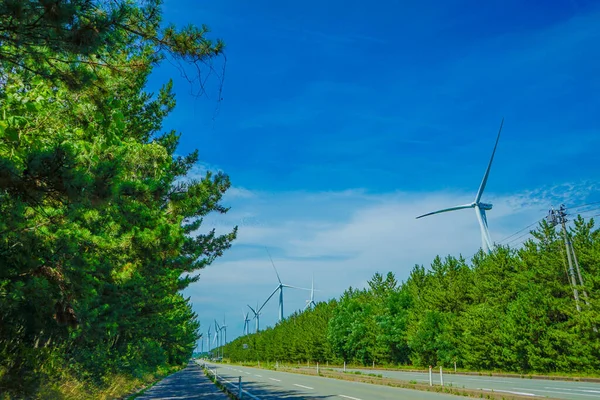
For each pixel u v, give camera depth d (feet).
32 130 20.59
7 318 29.81
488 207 182.80
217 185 52.60
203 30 17.94
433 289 190.49
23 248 21.63
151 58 18.56
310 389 80.84
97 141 21.40
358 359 225.56
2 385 29.09
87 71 17.85
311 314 324.60
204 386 96.48
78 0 14.94
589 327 97.25
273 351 373.81
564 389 66.23
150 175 32.45
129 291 44.62
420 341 165.68
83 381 48.26
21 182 15.48
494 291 147.54
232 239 63.05
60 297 26.20
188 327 210.38
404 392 67.82
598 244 116.37
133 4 16.47
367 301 260.21
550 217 114.01
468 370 136.67
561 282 128.36
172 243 34.88
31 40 15.43
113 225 28.81
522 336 114.73
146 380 104.37
